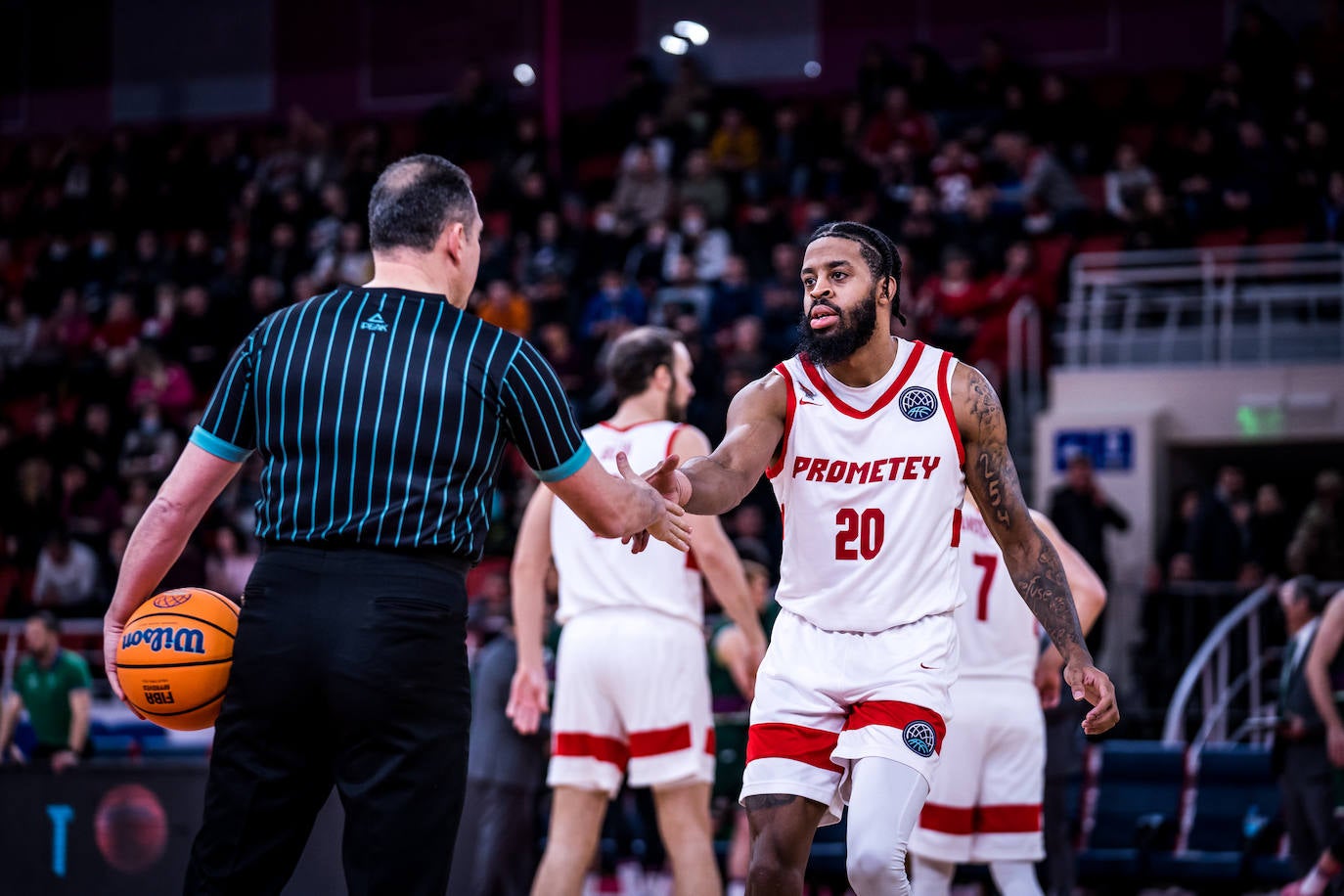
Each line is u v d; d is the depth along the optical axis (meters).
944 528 5.23
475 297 22.86
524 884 11.12
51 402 24.05
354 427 4.53
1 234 29.95
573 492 4.71
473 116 28.28
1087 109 24.66
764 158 26.59
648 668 7.26
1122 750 13.41
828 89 30.39
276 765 4.49
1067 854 9.98
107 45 34.00
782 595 5.40
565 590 7.55
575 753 7.35
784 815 5.06
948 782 7.48
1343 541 15.84
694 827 7.30
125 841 9.07
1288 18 27.02
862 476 5.20
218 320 23.72
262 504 4.64
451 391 4.59
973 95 25.55
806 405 5.29
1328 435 18.70
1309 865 10.49
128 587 4.79
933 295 20.42
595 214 26.50
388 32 32.78
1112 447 18.98
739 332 19.50
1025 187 22.73
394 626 4.40
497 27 32.31
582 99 32.03
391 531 4.47
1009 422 19.77
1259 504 16.86
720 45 31.17
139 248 27.78
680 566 7.41
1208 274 19.73
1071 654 5.04
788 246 22.14
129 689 4.87
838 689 5.13
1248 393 19.08
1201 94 25.20
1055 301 20.72
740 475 5.09
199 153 29.03
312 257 25.45
